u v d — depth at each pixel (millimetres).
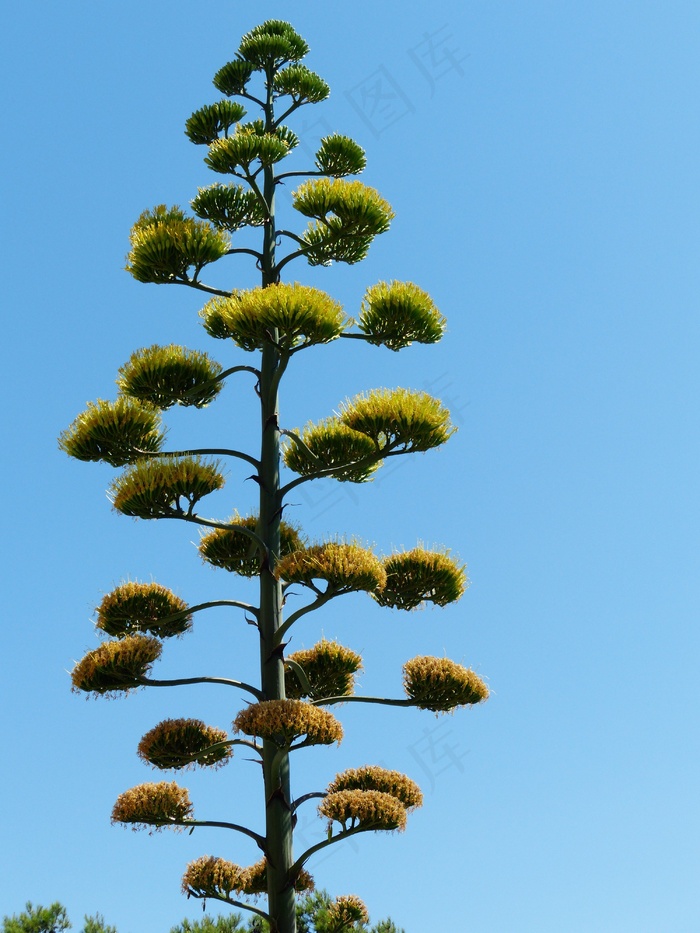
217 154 9656
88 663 8820
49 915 12648
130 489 8586
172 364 9297
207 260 9266
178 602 9758
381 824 8289
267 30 11367
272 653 8578
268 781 8383
